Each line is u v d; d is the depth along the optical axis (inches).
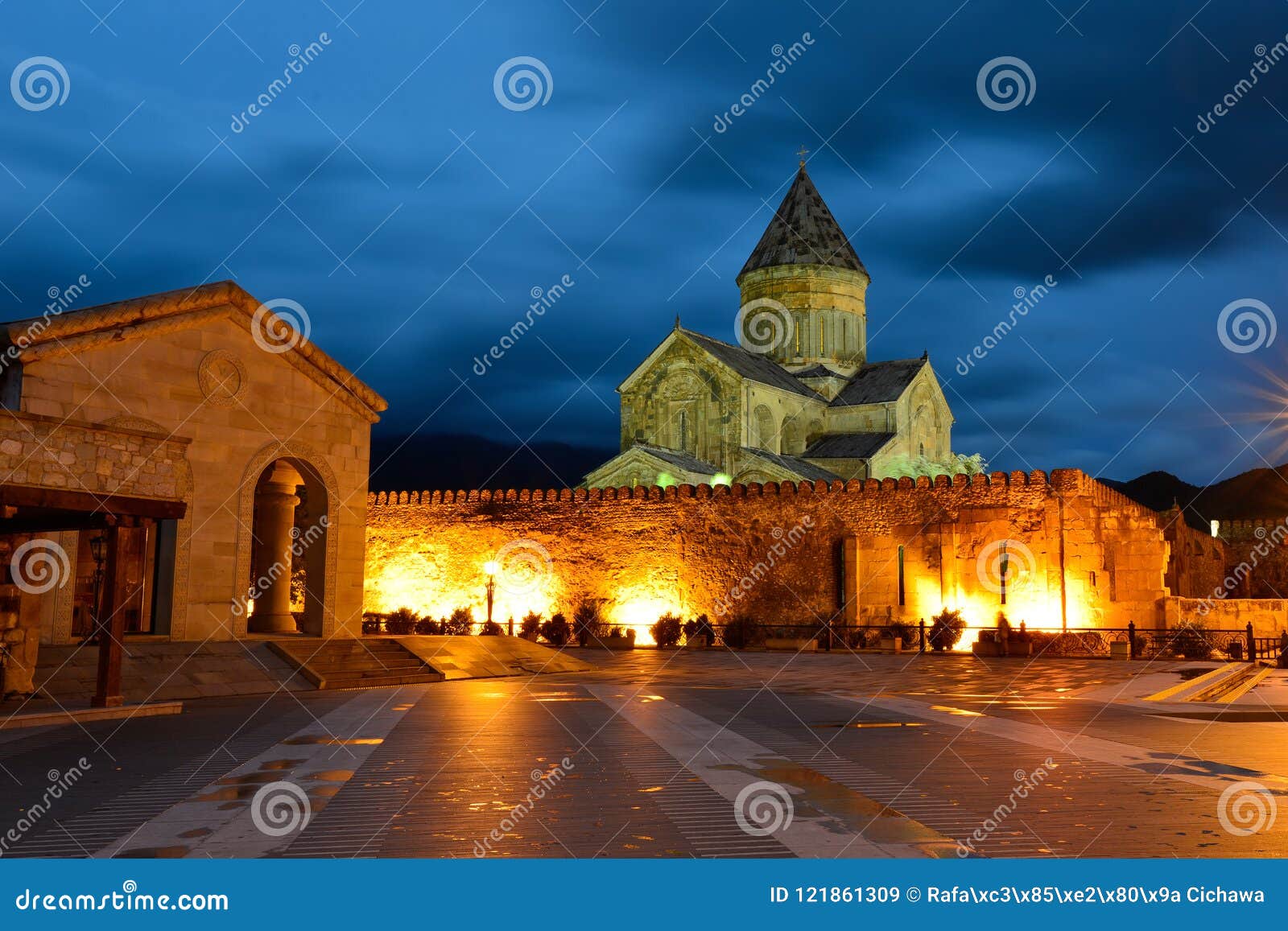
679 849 300.2
